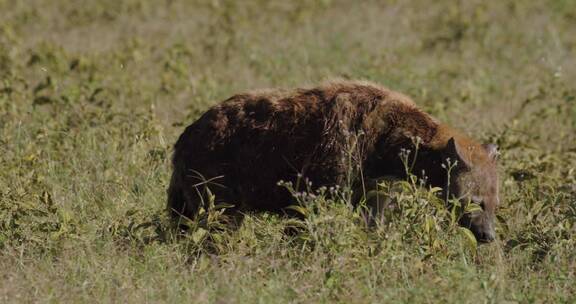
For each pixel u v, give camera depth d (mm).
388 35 36094
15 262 16625
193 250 16641
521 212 19000
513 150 22734
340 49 33312
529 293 15625
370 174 17219
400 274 15891
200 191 17109
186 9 39688
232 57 32156
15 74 27219
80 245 16984
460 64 31969
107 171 20266
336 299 15180
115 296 15508
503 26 37625
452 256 16625
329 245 16094
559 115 25812
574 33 37312
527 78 30594
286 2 40875
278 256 16734
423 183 16500
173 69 28859
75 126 23250
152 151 20609
